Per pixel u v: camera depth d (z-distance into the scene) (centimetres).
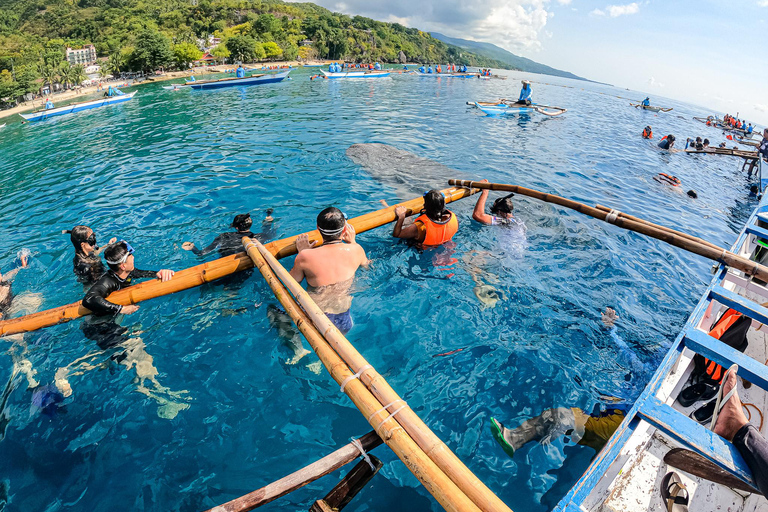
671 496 224
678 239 442
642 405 222
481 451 281
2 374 344
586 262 538
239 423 301
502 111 1992
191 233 605
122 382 335
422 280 471
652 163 1249
